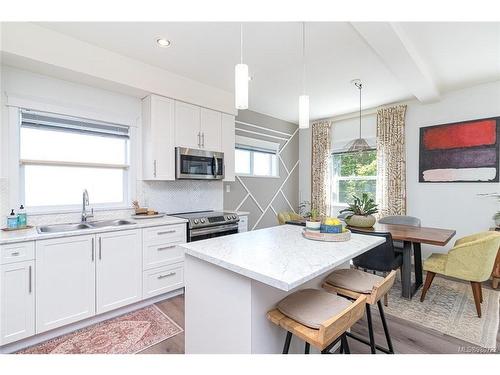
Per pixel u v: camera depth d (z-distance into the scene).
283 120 5.23
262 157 4.92
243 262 1.30
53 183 2.65
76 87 2.69
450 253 2.52
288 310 1.28
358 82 3.35
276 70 3.00
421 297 2.72
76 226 2.63
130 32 2.28
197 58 2.75
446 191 3.75
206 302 1.55
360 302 1.20
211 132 3.59
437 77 3.24
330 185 5.05
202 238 3.12
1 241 1.80
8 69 2.30
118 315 2.44
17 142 2.36
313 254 1.45
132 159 3.14
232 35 2.30
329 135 5.05
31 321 1.93
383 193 4.27
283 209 5.25
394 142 4.14
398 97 3.94
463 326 2.24
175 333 2.14
